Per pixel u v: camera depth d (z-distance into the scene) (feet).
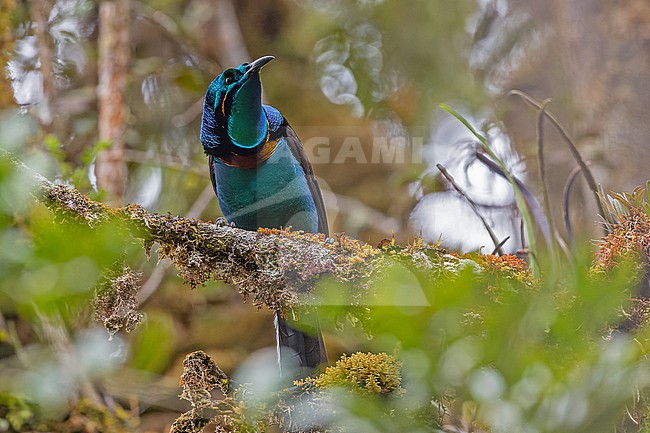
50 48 41.86
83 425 22.13
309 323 22.76
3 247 13.55
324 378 19.74
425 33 54.60
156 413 27.58
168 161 45.11
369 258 21.70
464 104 53.52
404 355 13.67
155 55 51.31
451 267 20.25
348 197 49.44
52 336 20.20
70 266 13.53
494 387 13.24
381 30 54.70
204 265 22.82
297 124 52.11
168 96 49.03
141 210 22.47
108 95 41.14
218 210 46.83
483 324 13.78
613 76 44.34
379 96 53.06
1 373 18.70
